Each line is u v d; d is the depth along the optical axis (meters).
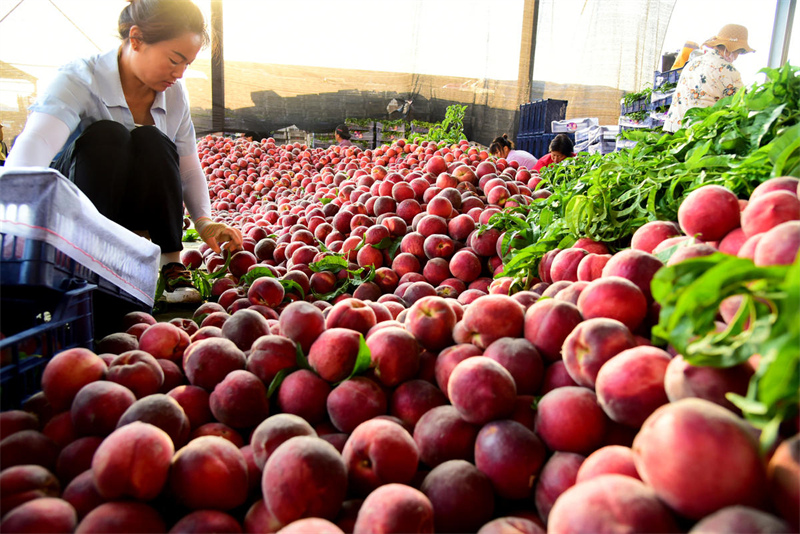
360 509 1.02
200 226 3.12
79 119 2.70
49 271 1.43
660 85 7.80
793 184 1.36
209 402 1.40
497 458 1.08
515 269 2.39
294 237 3.38
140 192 2.84
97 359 1.36
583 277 1.76
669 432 0.75
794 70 2.17
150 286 2.28
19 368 1.31
